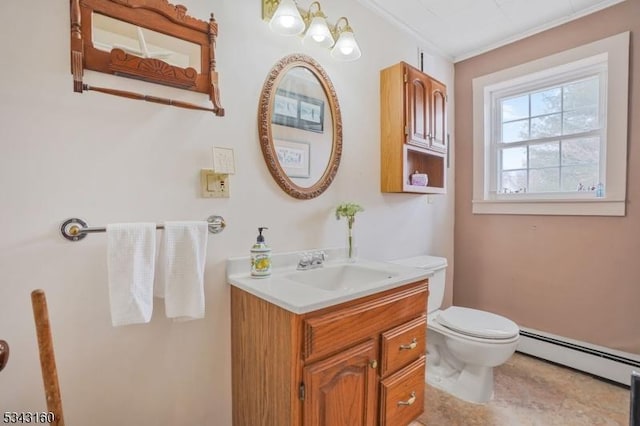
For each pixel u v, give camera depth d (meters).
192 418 1.24
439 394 1.82
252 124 1.37
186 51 1.17
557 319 2.14
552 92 2.21
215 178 1.27
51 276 0.96
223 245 1.30
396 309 1.26
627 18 1.83
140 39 1.08
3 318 0.90
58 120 0.96
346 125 1.76
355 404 1.12
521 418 1.60
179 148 1.19
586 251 2.02
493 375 1.99
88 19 0.97
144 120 1.11
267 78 1.41
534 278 2.24
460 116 2.61
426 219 2.37
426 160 2.23
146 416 1.14
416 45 2.24
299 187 1.54
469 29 2.16
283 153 1.49
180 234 1.08
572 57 2.03
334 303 1.03
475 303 2.55
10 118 0.89
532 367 2.10
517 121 2.38
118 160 1.06
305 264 1.47
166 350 1.17
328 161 1.67
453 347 1.78
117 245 0.95
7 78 0.89
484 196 2.48
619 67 1.86
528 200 2.24
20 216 0.91
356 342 1.11
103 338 1.05
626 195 1.87
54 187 0.96
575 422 1.57
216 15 1.26
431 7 1.91
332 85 1.67
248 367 1.21
